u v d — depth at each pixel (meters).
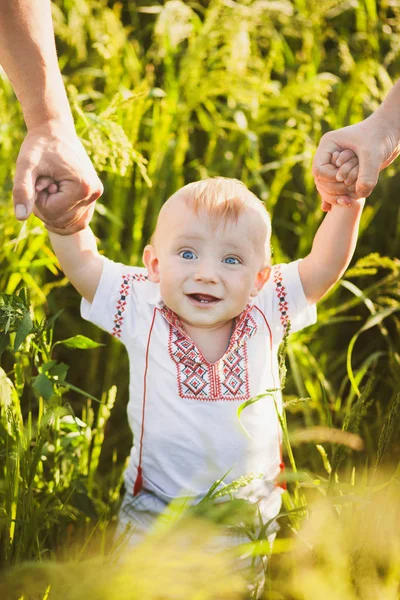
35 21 1.62
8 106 2.91
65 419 2.05
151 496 1.93
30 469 1.82
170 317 1.87
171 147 2.96
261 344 1.92
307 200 3.00
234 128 3.00
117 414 2.71
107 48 3.09
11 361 2.47
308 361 2.69
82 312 1.96
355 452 2.46
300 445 2.51
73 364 2.79
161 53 3.19
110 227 2.86
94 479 2.39
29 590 1.67
